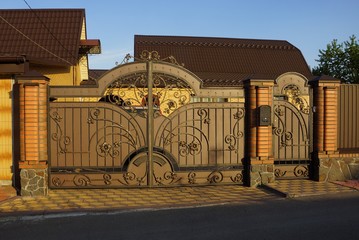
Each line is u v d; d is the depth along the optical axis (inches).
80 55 705.0
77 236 243.0
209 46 884.6
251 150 387.2
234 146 391.5
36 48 537.3
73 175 374.3
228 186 391.5
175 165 384.8
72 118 374.6
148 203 325.7
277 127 401.4
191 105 386.0
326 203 318.7
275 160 401.1
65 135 374.0
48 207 314.7
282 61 876.6
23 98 354.0
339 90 420.5
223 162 390.3
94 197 349.1
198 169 387.9
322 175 400.2
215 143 388.8
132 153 379.9
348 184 387.9
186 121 385.4
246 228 252.5
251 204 319.3
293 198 339.3
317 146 404.8
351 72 1111.0
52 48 544.7
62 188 375.2
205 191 370.6
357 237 231.3
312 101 407.8
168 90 425.1
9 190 373.1
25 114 352.8
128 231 250.7
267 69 843.4
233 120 390.9
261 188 381.7
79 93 373.1
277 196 348.2
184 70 383.2
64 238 239.9
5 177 391.2
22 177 353.4
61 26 581.9
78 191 373.4
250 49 899.4
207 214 289.9
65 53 536.7
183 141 385.1
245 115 391.9
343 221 265.3
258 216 282.2
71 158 374.6
